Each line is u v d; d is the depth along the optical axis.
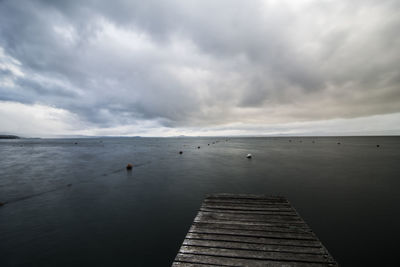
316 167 26.08
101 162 33.38
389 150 53.16
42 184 17.78
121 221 9.96
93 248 7.57
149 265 6.63
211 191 15.30
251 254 4.30
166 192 15.11
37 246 7.71
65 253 7.25
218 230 5.37
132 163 32.06
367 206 11.62
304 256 4.22
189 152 54.22
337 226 9.23
